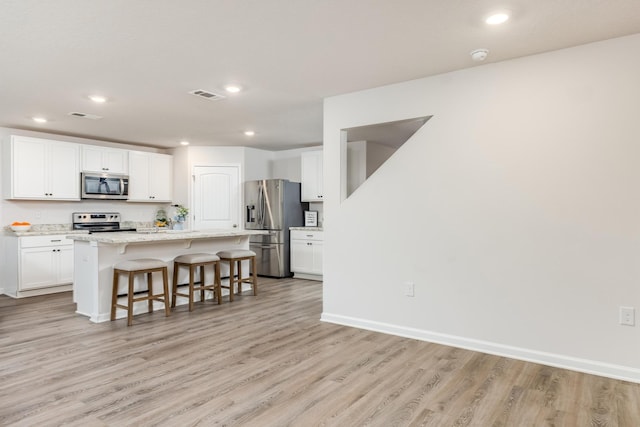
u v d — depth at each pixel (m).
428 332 3.53
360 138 6.01
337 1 2.25
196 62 3.16
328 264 4.13
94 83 3.65
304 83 3.68
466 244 3.34
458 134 3.37
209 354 3.21
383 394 2.51
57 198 5.76
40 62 3.14
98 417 2.22
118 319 4.26
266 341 3.53
